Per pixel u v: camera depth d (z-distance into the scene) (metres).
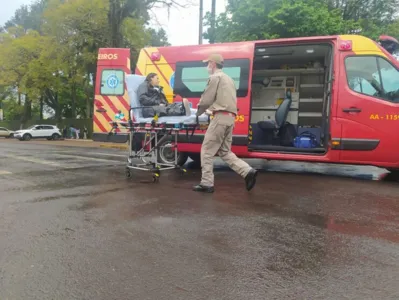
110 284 2.60
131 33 27.52
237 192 5.60
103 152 13.53
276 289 2.53
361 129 6.89
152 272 2.78
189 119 6.17
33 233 3.63
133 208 4.56
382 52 6.91
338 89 7.05
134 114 6.68
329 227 3.88
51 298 2.41
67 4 28.61
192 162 9.56
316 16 15.88
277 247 3.29
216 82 5.35
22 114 49.62
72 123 40.28
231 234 3.62
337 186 6.23
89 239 3.47
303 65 9.13
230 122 5.45
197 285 2.58
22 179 6.66
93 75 30.67
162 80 8.70
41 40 35.19
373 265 2.92
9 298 2.41
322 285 2.59
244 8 16.61
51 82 35.28
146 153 6.89
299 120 9.30
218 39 17.97
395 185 6.37
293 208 4.64
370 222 4.06
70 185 6.07
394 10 21.84
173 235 3.58
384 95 6.82
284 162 10.34
